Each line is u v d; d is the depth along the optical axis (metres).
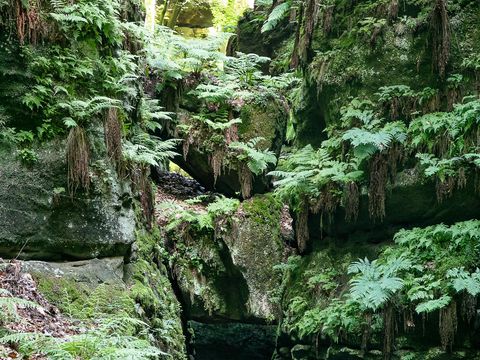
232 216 10.61
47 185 6.88
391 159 8.88
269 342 12.79
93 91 7.57
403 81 9.15
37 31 7.08
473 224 7.89
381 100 9.20
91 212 7.21
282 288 10.45
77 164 7.05
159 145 9.49
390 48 9.26
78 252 7.05
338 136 9.79
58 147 7.03
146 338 6.91
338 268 9.70
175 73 11.38
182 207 11.36
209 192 12.29
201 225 10.45
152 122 10.55
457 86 8.67
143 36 10.35
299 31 10.66
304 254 10.60
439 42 8.74
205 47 12.05
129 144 8.42
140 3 10.77
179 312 9.20
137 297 7.26
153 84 11.45
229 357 13.02
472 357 7.56
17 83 6.86
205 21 18.89
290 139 12.89
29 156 6.79
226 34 12.47
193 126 11.41
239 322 10.82
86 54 7.64
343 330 8.80
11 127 6.78
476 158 8.02
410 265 7.96
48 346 4.52
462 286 7.12
